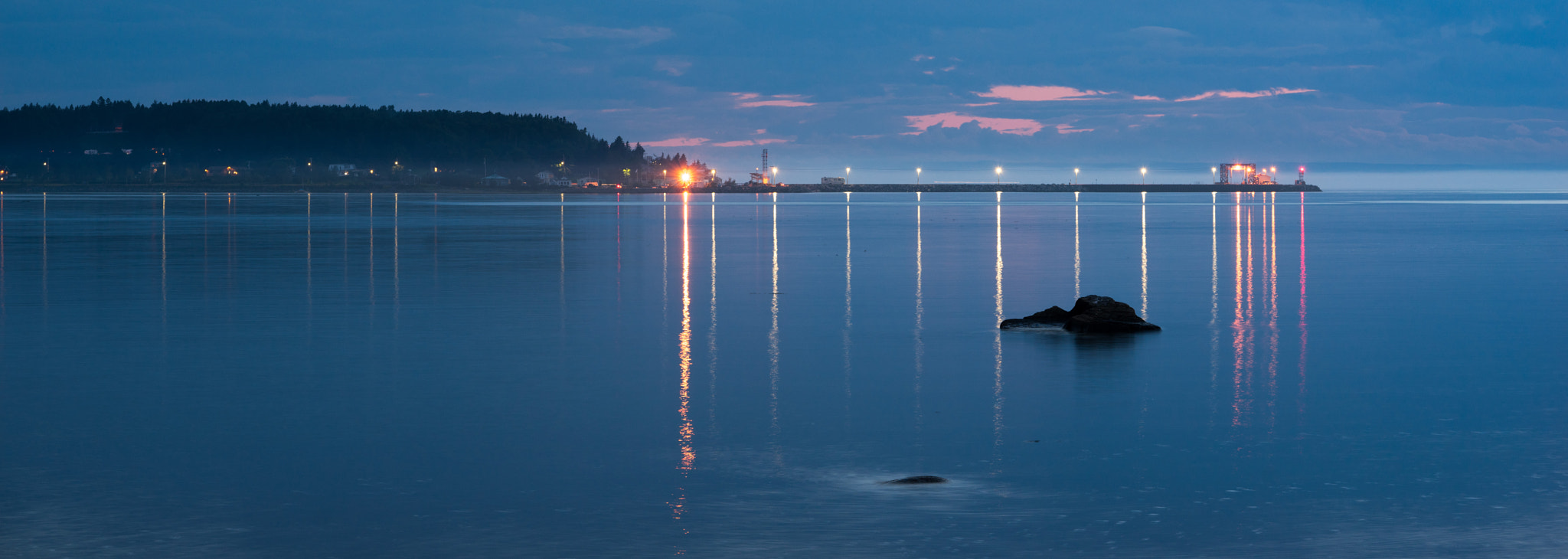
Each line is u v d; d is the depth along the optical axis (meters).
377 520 8.48
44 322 20.31
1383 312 22.45
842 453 10.53
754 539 8.06
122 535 8.12
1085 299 20.00
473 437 11.16
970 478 9.66
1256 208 126.75
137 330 19.20
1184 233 60.41
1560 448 10.73
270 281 28.75
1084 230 63.06
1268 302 24.44
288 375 14.73
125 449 10.62
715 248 44.53
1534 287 28.05
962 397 13.27
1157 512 8.70
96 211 90.12
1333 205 144.38
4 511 8.67
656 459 10.33
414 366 15.53
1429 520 8.47
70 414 12.18
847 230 62.09
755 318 21.33
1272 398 13.21
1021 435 11.28
